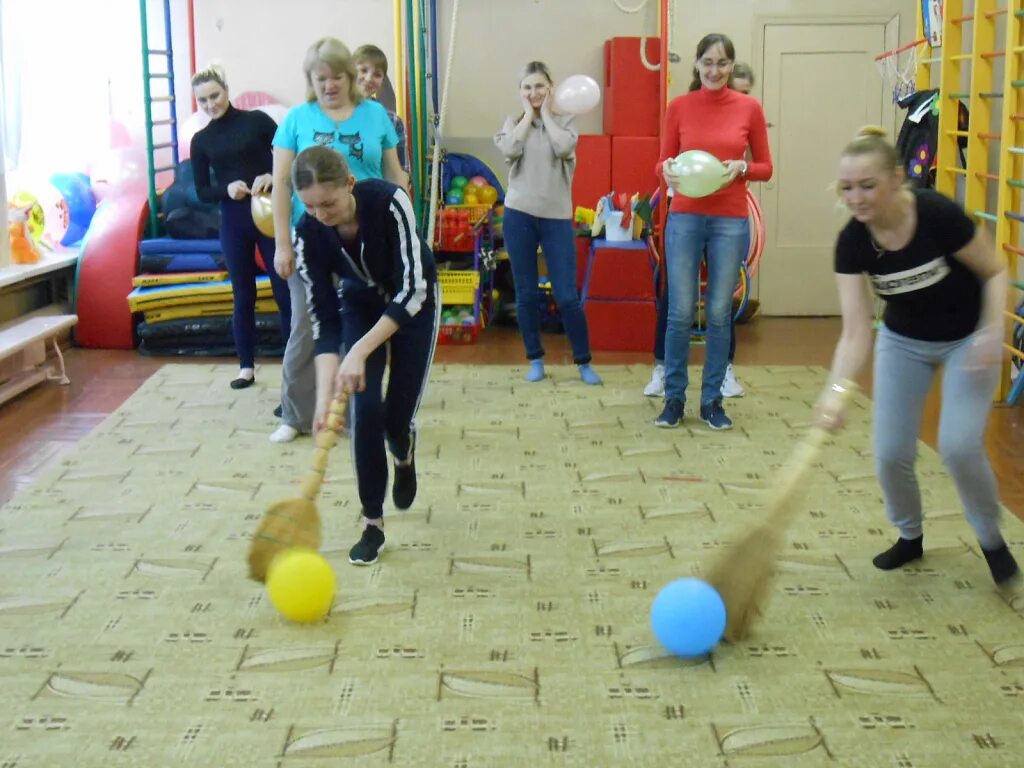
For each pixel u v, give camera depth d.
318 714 2.52
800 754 2.36
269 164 5.26
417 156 6.85
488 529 3.64
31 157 7.18
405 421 3.29
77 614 3.02
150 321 6.44
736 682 2.65
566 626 2.95
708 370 4.83
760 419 4.96
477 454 4.46
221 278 6.50
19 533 3.61
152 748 2.38
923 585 3.18
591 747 2.39
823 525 3.65
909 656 2.77
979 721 2.48
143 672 2.71
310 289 3.19
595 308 6.49
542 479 4.16
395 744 2.40
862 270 2.86
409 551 3.45
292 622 2.97
